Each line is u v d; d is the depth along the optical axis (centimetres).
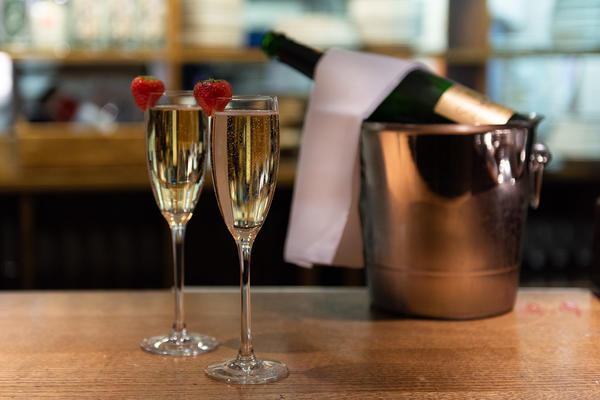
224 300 130
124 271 299
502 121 121
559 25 305
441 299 119
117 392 99
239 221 101
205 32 299
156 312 124
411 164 117
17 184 290
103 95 326
